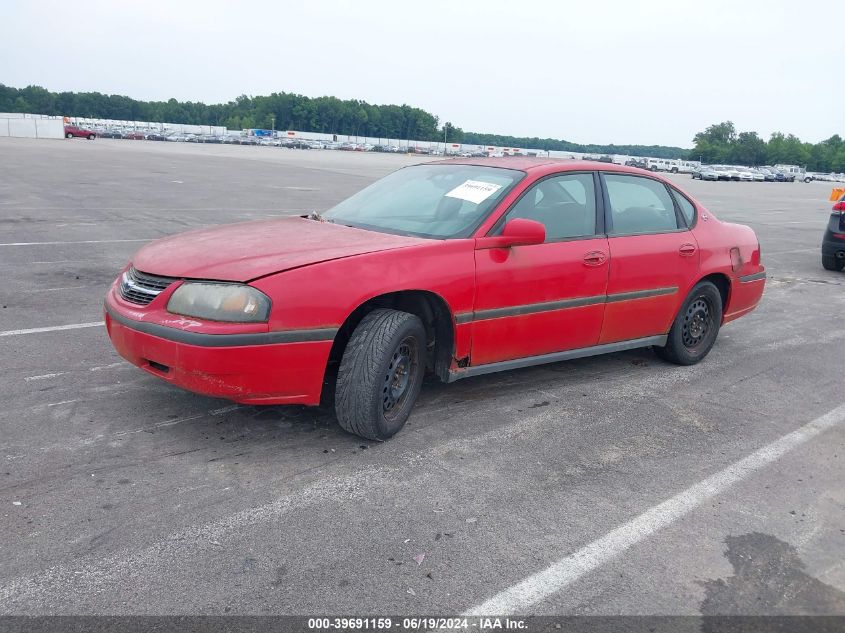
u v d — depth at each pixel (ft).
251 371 10.98
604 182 16.01
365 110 578.25
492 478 11.50
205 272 11.21
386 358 11.90
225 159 142.31
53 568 8.50
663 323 17.19
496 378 16.48
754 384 17.29
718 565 9.45
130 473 10.89
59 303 21.07
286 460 11.64
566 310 14.73
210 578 8.50
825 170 517.96
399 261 12.21
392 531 9.75
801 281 33.35
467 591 8.57
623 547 9.73
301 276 11.23
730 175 232.12
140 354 11.51
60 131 239.09
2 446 11.50
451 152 399.03
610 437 13.50
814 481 12.11
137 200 52.37
